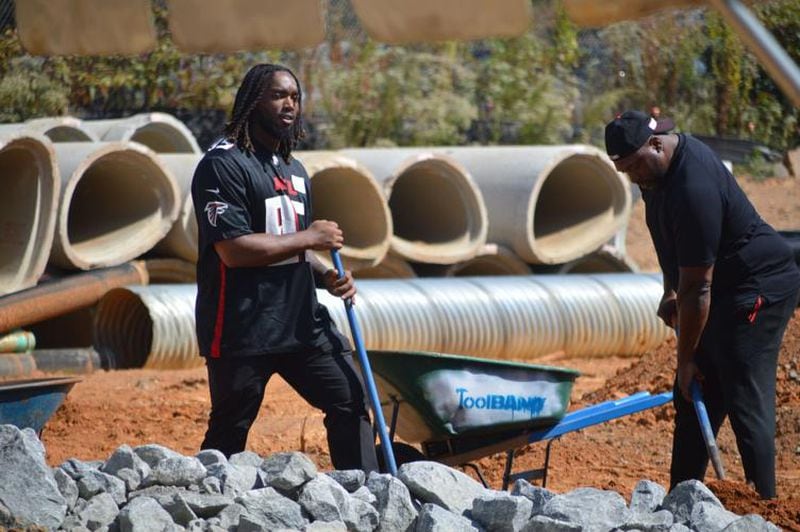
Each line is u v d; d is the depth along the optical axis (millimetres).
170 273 41062
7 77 51844
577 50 62938
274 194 17141
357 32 60281
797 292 18109
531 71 62656
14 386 19953
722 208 17516
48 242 36594
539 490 15797
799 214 55000
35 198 36719
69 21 20391
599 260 46812
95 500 15133
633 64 62656
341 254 39594
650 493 15648
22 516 14773
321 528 14789
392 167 41344
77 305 36312
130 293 36469
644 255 53750
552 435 18500
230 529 14977
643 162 17188
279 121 17156
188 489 15477
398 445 18828
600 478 22453
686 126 61000
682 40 61688
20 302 34906
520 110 61594
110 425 27141
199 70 55344
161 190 39812
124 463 15836
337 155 40281
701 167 17234
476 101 62344
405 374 17469
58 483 15258
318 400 17500
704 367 18500
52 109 52438
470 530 14875
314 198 42406
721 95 61594
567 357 39719
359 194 41031
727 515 15023
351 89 59000
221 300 16984
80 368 35531
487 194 44281
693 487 15422
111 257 38344
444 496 15648
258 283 17000
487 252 43344
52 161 36562
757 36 12055
